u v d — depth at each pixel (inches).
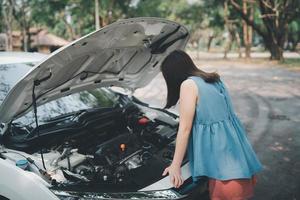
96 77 153.3
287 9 1145.4
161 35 142.1
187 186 112.7
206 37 2847.0
